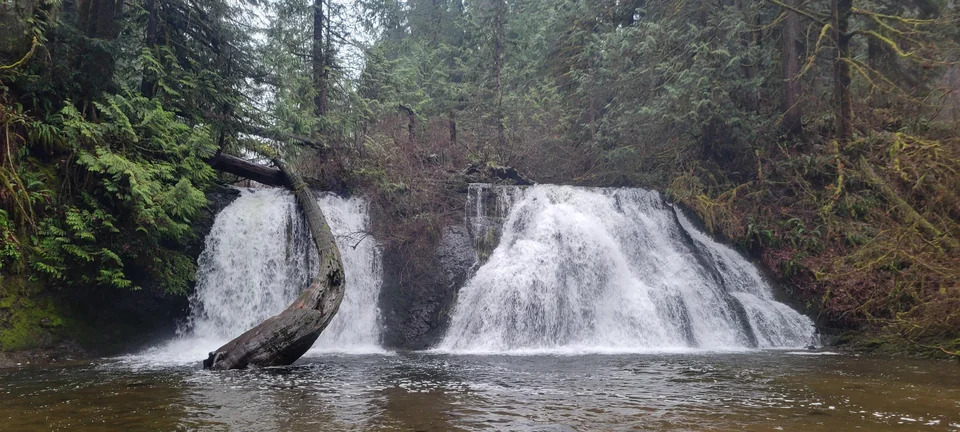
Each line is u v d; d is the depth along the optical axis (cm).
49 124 1223
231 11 1777
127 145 1284
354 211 1745
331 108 2189
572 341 1502
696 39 2056
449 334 1506
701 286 1625
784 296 1686
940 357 1170
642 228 1800
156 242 1320
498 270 1584
